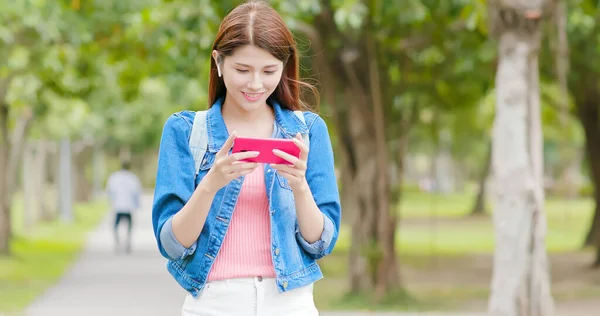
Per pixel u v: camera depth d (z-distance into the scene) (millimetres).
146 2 13891
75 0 13789
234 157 3432
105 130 42531
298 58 3895
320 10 12484
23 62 17266
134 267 20484
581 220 43906
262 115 3857
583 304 14883
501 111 7871
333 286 17734
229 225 3678
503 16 7809
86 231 33812
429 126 24312
